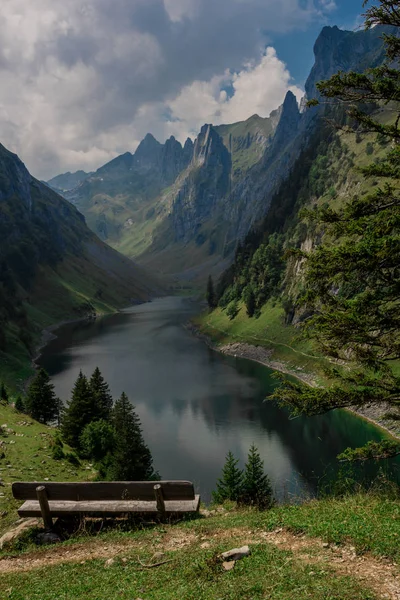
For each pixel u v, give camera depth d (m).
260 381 107.62
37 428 48.12
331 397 15.59
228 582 9.49
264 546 11.08
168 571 10.74
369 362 15.66
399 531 10.43
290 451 67.06
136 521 14.97
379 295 15.12
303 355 116.69
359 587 8.43
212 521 14.07
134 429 46.47
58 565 12.16
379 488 14.64
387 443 15.63
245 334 153.75
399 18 14.91
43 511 14.82
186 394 98.00
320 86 16.27
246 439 72.62
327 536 10.95
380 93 15.70
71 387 107.19
